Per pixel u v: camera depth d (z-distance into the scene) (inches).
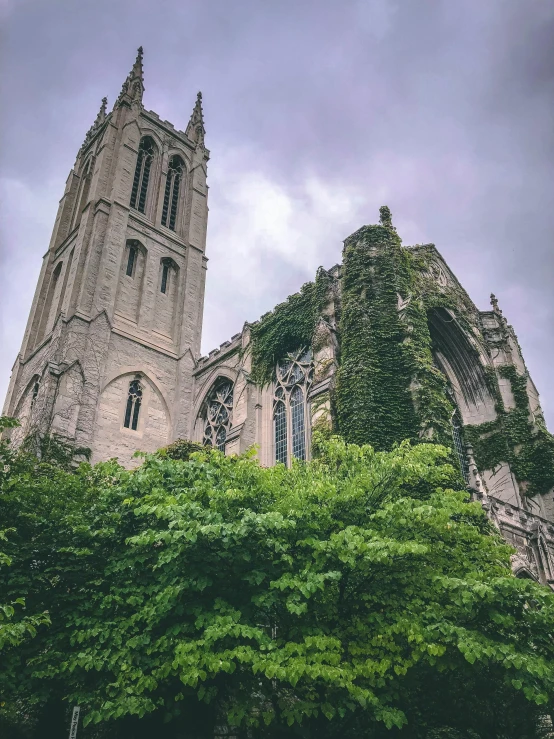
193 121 2758.4
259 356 1750.7
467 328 1701.5
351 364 1320.1
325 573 518.0
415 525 601.3
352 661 527.2
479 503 613.6
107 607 585.0
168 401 2026.3
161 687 577.3
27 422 1891.0
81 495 748.6
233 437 1640.0
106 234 2069.4
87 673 581.6
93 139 2502.5
